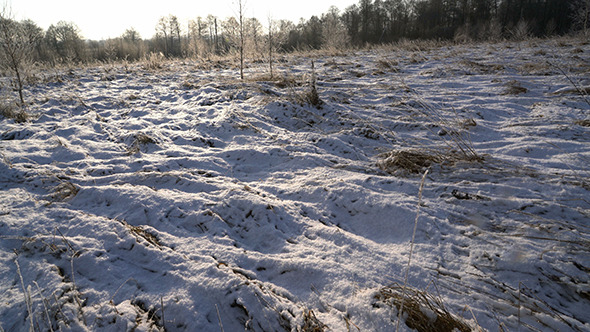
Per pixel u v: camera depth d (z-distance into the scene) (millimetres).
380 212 2570
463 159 3322
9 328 1671
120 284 1951
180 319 1722
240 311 1774
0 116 5523
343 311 1751
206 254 2172
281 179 3268
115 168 3436
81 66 13195
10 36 6340
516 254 2033
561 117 4496
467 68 8766
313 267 2018
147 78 9648
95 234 2346
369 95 6316
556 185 2691
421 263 2072
